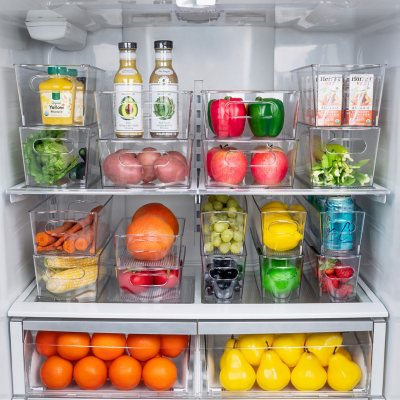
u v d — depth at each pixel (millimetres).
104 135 1579
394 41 1550
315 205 1701
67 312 1525
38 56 1849
